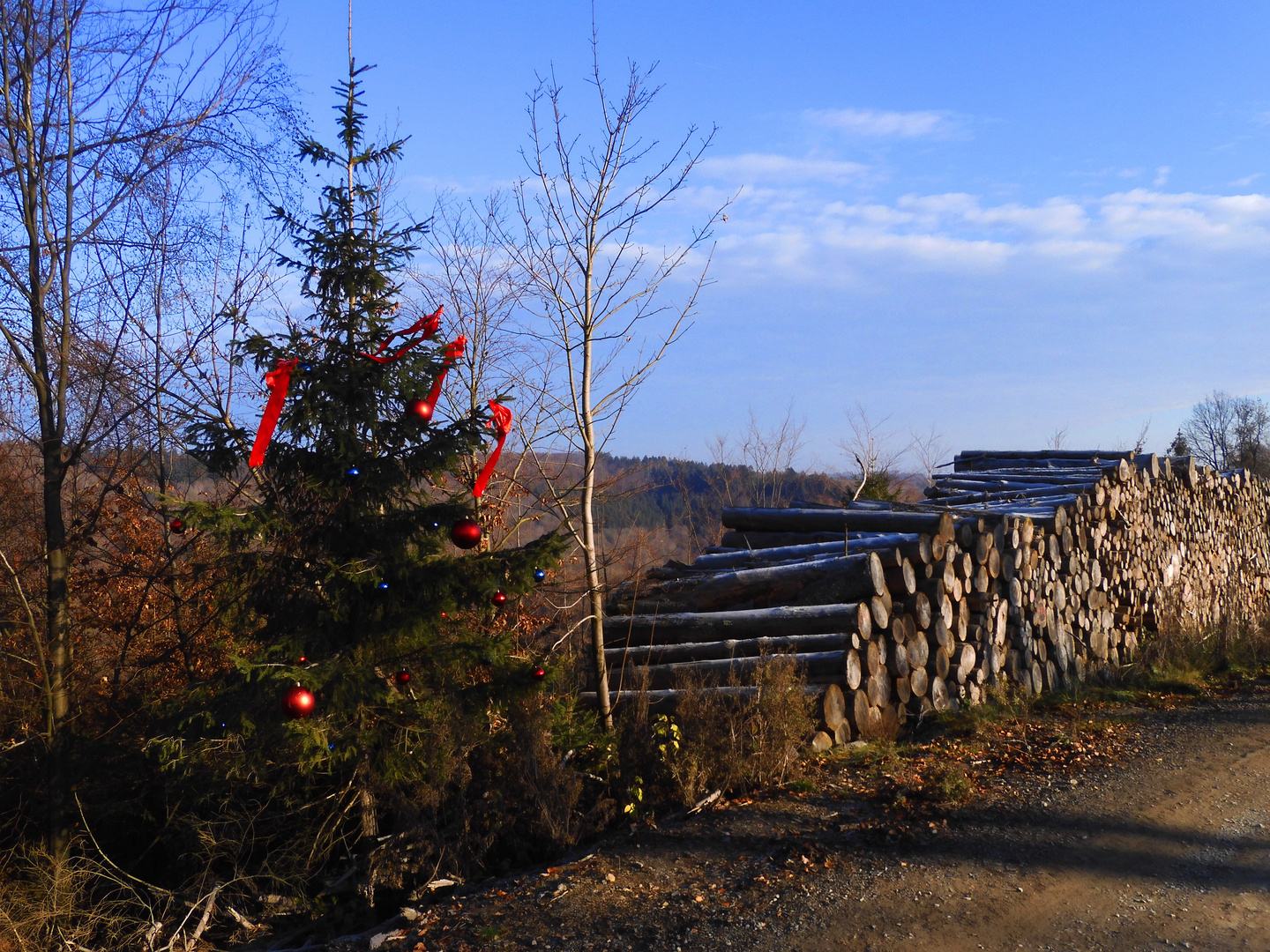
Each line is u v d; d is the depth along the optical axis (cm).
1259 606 1898
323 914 557
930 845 554
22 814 602
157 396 696
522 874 577
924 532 928
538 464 819
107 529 750
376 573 527
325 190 536
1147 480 1494
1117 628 1352
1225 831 577
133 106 654
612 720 731
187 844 580
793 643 807
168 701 543
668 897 501
